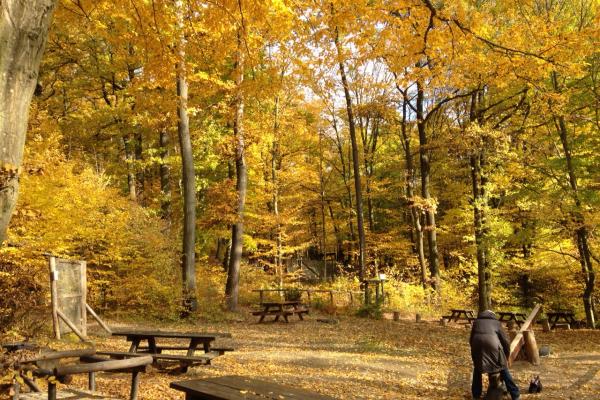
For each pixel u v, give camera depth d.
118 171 23.38
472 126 18.77
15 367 4.90
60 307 9.55
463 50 8.45
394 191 34.78
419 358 11.05
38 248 11.24
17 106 2.65
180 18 7.81
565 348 12.58
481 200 19.77
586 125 17.67
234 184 20.84
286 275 27.14
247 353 10.66
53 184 12.27
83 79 22.97
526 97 19.69
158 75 8.23
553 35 9.08
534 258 21.73
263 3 6.93
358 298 22.92
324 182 36.16
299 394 3.60
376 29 8.45
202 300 17.61
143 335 8.14
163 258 16.31
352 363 9.99
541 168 18.73
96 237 14.91
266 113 25.72
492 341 7.23
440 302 23.42
